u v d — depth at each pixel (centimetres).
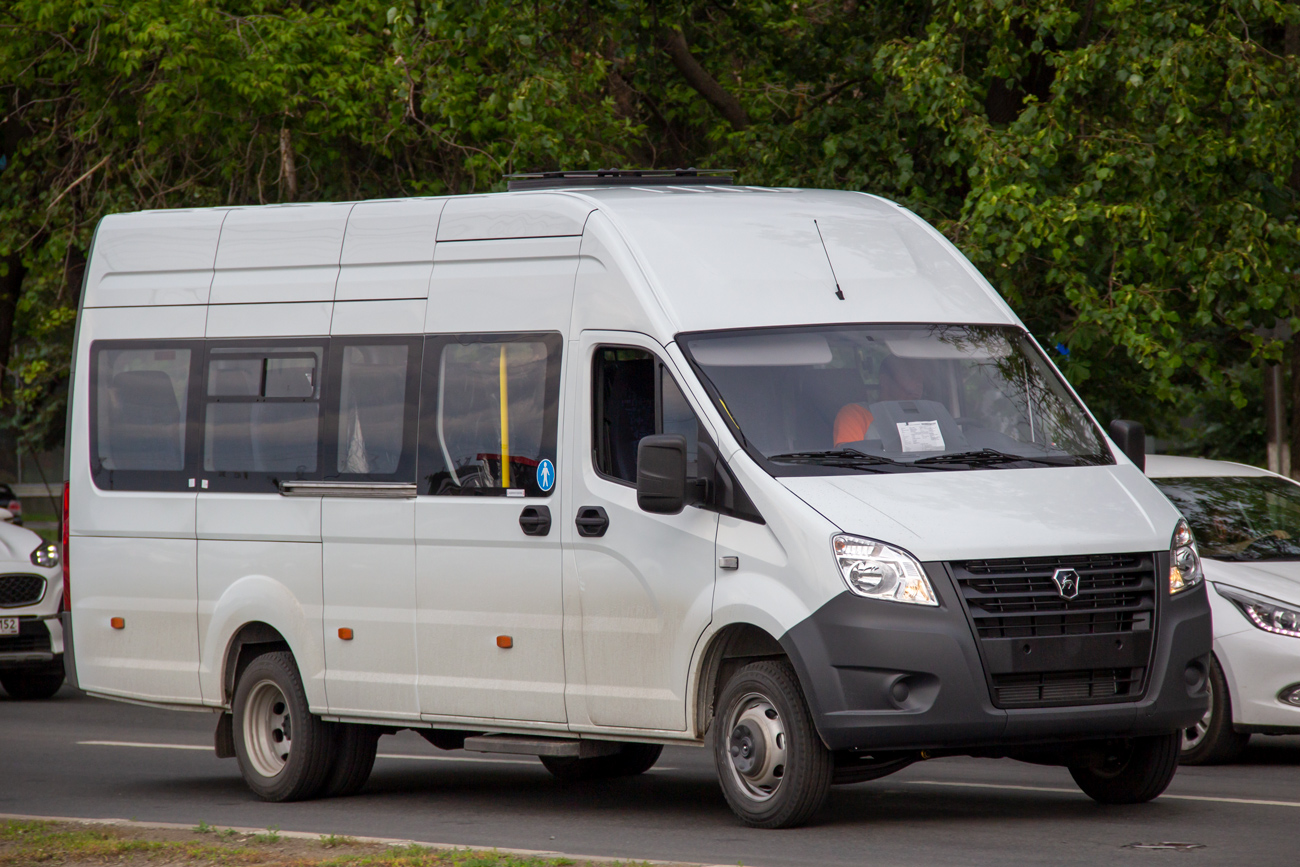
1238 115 4431
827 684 2222
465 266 2730
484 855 2111
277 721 2959
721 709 2378
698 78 5869
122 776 3306
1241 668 3003
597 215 2588
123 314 3169
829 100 5628
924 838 2272
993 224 4362
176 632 3044
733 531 2338
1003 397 2511
